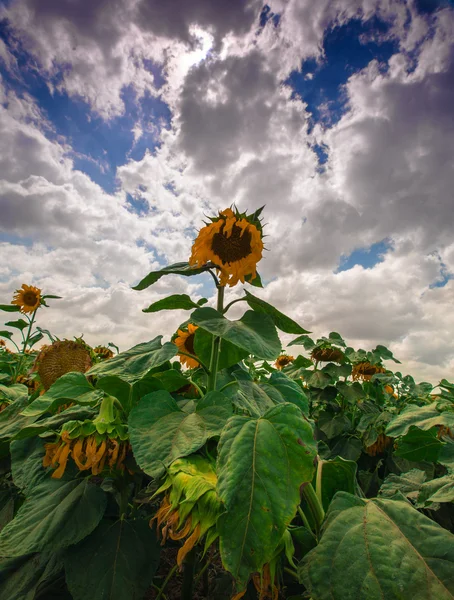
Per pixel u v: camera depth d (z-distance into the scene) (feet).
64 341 9.61
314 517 5.38
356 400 17.38
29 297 17.74
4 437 8.65
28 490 7.23
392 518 4.57
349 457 15.90
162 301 7.68
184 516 4.58
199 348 8.30
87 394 7.04
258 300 7.29
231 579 7.03
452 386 11.01
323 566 4.16
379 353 21.26
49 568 6.38
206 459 5.51
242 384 7.64
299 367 20.21
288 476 4.62
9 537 5.88
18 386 13.32
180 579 7.83
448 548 4.04
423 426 7.70
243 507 4.40
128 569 6.02
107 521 6.86
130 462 6.27
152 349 7.22
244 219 7.57
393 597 3.73
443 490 6.04
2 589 6.28
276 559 4.74
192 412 6.46
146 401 6.40
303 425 5.02
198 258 7.60
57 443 6.61
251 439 4.95
